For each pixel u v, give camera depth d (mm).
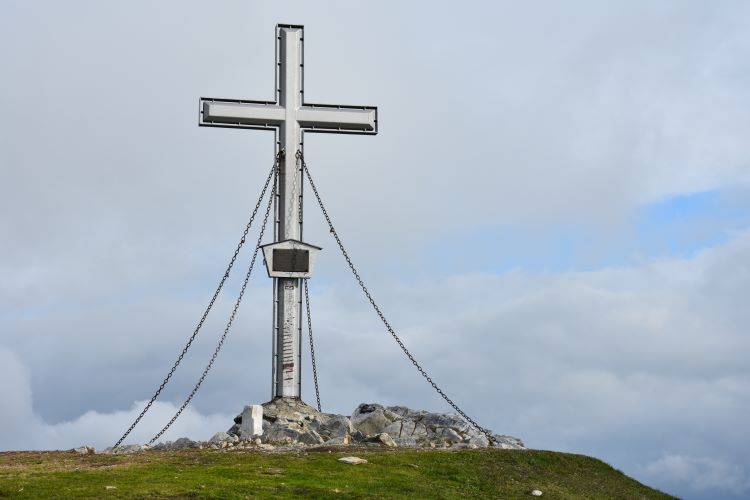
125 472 30359
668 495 36375
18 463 33188
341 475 31250
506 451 37062
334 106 44062
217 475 30391
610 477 36906
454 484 31828
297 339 42781
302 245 42812
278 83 43906
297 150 43562
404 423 40250
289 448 36219
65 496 26406
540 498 31844
